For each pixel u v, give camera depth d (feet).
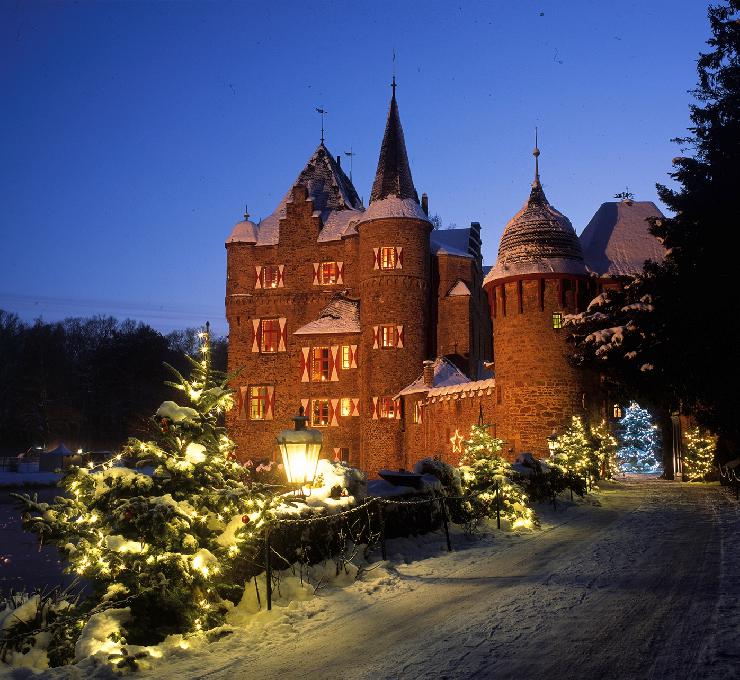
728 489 92.48
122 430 258.16
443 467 53.36
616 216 131.13
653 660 20.58
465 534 50.03
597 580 32.71
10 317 293.64
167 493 27.86
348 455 168.14
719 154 84.99
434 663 21.13
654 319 84.99
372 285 168.25
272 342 178.81
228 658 22.75
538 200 127.54
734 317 74.64
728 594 28.58
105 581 26.08
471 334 179.42
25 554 72.43
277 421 175.63
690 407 93.25
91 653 22.25
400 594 31.30
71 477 26.45
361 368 168.55
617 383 104.99
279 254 181.68
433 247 181.16
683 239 82.17
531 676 19.61
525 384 120.88
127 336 274.16
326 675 20.58
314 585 32.17
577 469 87.61
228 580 29.01
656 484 109.29
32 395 263.49
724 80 88.02
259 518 28.19
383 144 176.76
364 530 40.57
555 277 120.67
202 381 29.73
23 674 21.09
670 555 39.40
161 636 24.68
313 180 192.24
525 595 29.89
